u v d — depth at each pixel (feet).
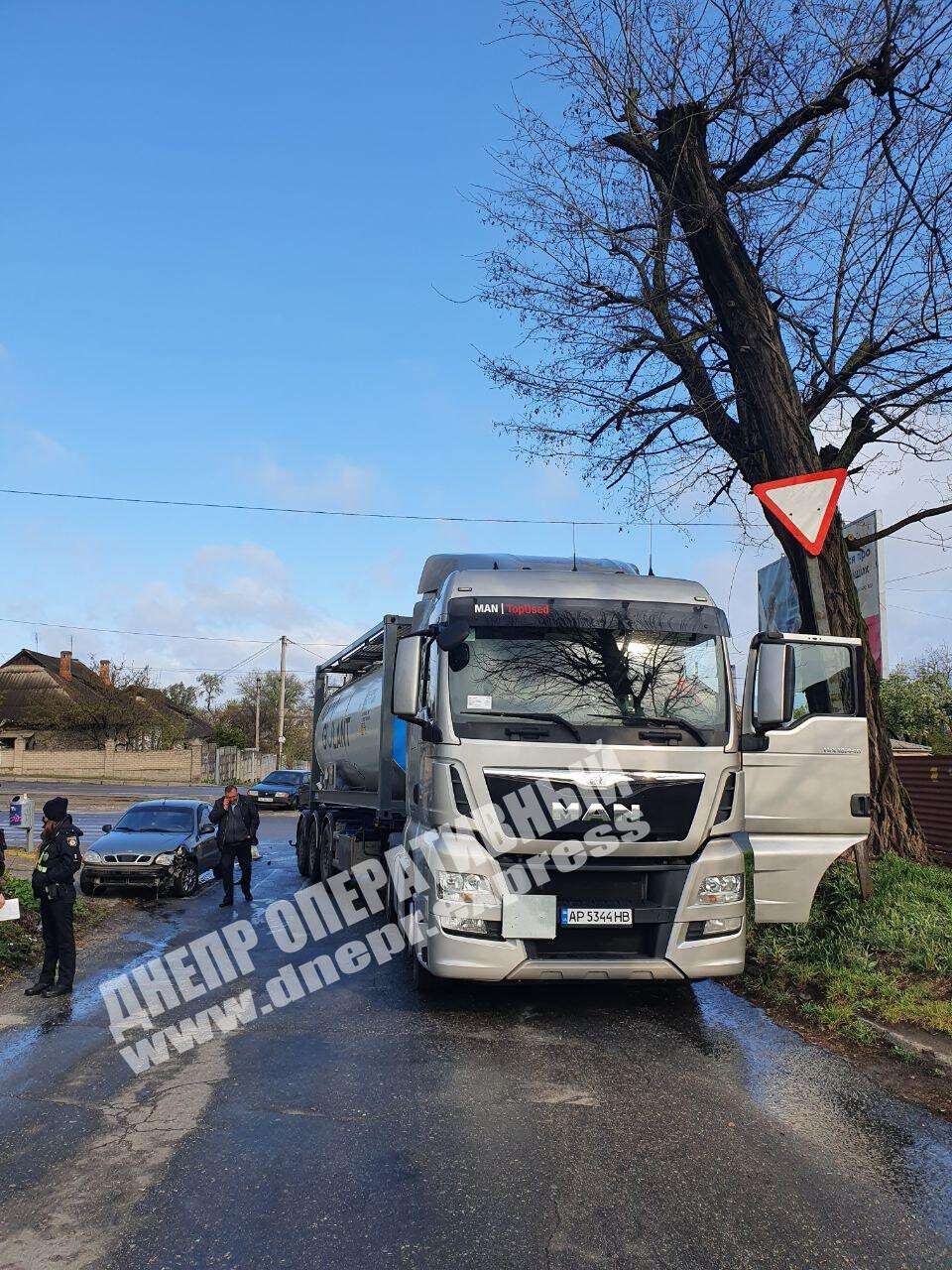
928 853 31.30
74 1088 17.94
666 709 21.99
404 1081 17.80
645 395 36.73
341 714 44.57
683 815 21.22
